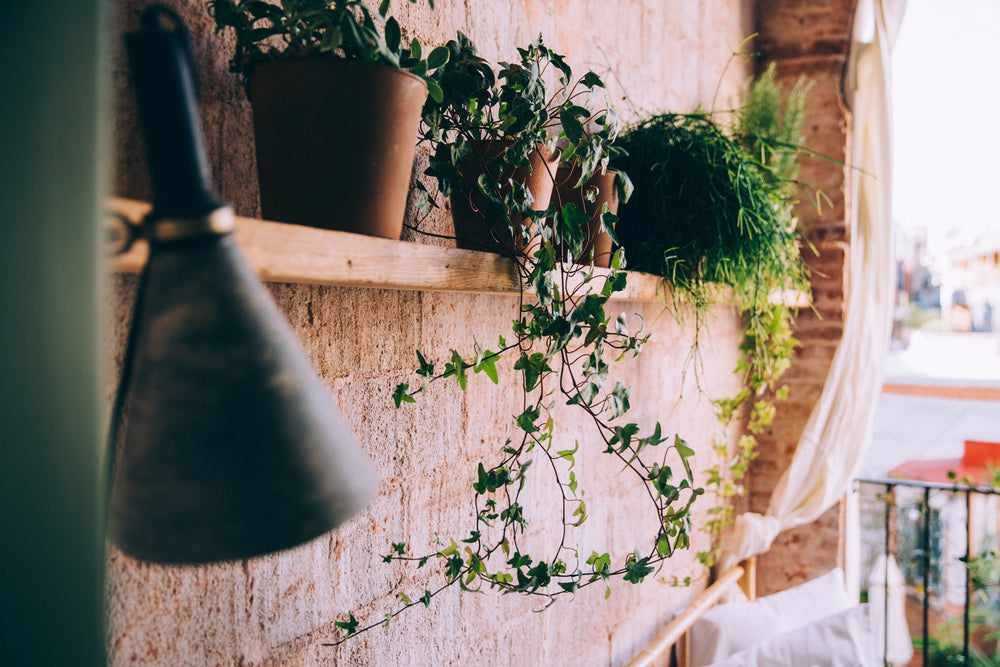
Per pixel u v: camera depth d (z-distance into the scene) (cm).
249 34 77
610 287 108
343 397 105
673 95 226
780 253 202
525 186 101
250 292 46
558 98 161
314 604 101
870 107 270
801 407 282
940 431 809
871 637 221
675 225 168
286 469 43
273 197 78
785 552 287
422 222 119
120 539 43
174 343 43
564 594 170
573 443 170
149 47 44
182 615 82
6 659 39
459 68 96
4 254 39
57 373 40
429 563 125
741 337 275
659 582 218
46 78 40
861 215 272
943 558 387
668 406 218
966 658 309
